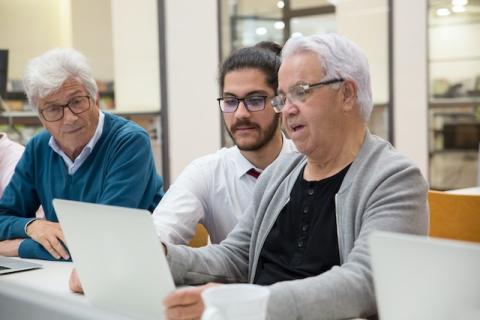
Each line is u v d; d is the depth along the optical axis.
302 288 1.32
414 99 6.79
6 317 1.08
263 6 5.92
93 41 5.61
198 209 2.29
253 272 1.77
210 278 1.74
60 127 2.28
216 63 5.63
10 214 2.48
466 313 0.88
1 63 4.07
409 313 0.94
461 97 6.78
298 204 1.70
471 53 6.70
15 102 4.82
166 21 5.34
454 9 6.72
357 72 1.62
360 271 1.39
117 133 2.39
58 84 2.21
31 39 5.76
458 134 6.81
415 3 6.71
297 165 1.80
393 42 6.62
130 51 5.48
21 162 2.53
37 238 2.15
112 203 2.26
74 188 2.40
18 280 1.77
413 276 0.92
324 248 1.61
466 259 0.86
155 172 2.56
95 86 2.34
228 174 2.33
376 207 1.52
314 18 6.21
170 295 1.22
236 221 2.31
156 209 2.27
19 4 5.75
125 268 1.32
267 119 2.17
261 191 1.87
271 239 1.74
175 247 1.67
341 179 1.64
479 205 2.30
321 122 1.61
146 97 5.45
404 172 1.53
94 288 1.42
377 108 6.66
